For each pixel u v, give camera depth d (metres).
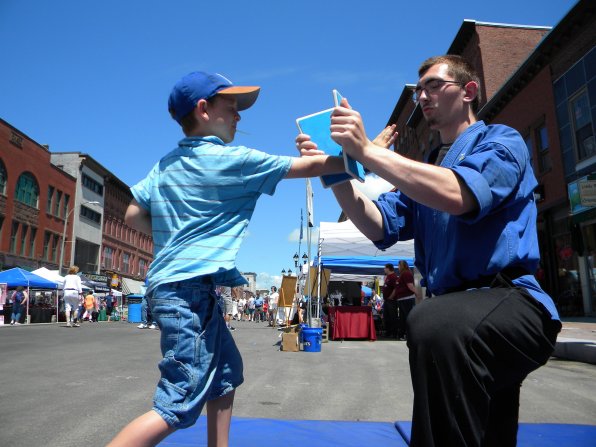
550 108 16.44
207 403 1.96
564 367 5.80
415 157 32.16
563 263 16.06
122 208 56.19
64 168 45.22
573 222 14.96
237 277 1.90
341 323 10.55
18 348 8.51
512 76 18.14
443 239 1.66
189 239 1.84
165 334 1.77
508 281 1.48
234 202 1.90
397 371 5.75
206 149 1.92
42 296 26.22
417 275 10.28
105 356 7.28
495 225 1.53
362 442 2.62
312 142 1.92
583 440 2.57
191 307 1.78
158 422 1.65
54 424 3.18
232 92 2.03
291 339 8.23
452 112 1.86
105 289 35.84
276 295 21.53
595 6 14.15
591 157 14.38
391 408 3.76
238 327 19.95
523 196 1.52
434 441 1.28
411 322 1.39
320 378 5.22
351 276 17.59
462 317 1.31
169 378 1.74
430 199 1.36
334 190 1.93
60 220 41.91
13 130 34.84
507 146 1.51
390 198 2.07
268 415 3.50
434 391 1.30
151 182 2.02
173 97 2.05
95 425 3.16
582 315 15.02
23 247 36.25
